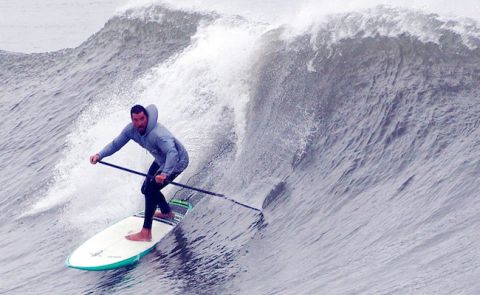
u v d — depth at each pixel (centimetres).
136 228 3425
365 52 3800
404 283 2305
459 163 2905
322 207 3164
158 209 3544
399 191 2972
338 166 3341
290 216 3212
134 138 3216
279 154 3625
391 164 3156
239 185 3603
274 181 3491
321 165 3422
